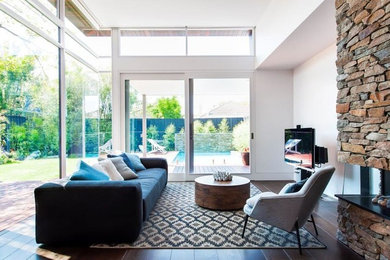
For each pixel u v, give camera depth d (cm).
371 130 189
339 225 240
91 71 500
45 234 226
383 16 175
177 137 525
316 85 418
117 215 230
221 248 225
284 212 220
